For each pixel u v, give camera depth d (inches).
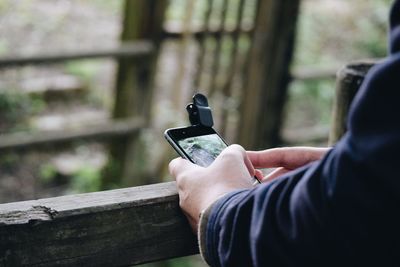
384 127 21.6
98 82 232.7
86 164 181.9
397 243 22.3
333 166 23.2
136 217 36.5
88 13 284.5
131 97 161.8
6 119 198.1
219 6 158.9
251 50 165.2
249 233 26.9
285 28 165.8
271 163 38.9
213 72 164.1
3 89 206.2
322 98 249.4
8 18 262.4
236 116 171.9
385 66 21.9
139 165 170.9
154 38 156.5
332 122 63.5
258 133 175.3
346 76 59.7
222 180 32.6
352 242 22.8
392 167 21.3
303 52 287.7
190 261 151.2
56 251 35.1
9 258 34.2
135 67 158.9
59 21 269.6
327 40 304.8
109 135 160.2
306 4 337.4
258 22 163.2
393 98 21.6
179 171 35.2
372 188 21.8
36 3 282.2
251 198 27.5
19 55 142.9
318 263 23.9
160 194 37.2
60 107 212.1
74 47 247.3
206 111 39.5
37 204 35.3
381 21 323.9
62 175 176.1
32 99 209.0
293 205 24.6
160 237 37.5
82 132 157.6
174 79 165.8
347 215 22.5
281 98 174.4
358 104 22.5
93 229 35.7
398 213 21.7
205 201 31.9
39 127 195.2
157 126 180.7
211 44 162.1
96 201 36.0
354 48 302.4
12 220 33.8
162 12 154.6
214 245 29.0
